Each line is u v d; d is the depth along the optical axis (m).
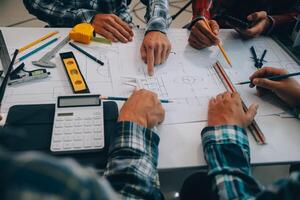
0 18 2.29
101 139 0.69
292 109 0.84
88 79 0.87
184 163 0.69
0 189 0.23
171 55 0.99
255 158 0.71
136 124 0.67
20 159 0.24
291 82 0.85
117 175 0.59
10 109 0.73
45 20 1.23
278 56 1.04
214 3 1.35
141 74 0.91
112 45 1.00
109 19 1.07
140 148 0.64
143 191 0.57
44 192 0.23
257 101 0.86
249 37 1.10
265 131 0.78
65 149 0.66
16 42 0.96
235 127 0.70
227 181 0.60
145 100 0.75
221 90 0.88
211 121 0.76
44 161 0.24
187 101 0.83
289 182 0.36
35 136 0.68
